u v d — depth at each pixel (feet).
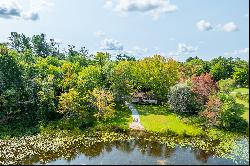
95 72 252.01
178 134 195.72
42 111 219.61
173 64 265.13
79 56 356.38
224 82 202.49
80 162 152.05
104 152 167.32
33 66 248.93
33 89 226.79
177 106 236.63
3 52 234.17
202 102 227.81
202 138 189.67
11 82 225.56
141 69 272.31
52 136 197.57
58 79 240.73
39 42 451.94
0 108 220.43
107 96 221.87
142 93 272.51
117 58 398.21
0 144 182.09
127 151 168.55
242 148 158.30
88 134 200.85
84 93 232.32
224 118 189.06
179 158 155.22
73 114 217.56
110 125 209.56
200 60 399.03
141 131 203.00
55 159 156.97
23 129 208.54
